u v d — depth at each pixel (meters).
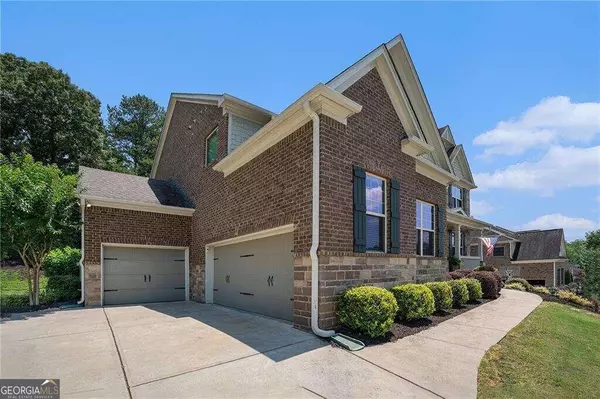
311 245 6.32
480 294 10.66
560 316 9.00
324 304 6.10
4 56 25.94
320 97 6.38
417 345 5.70
